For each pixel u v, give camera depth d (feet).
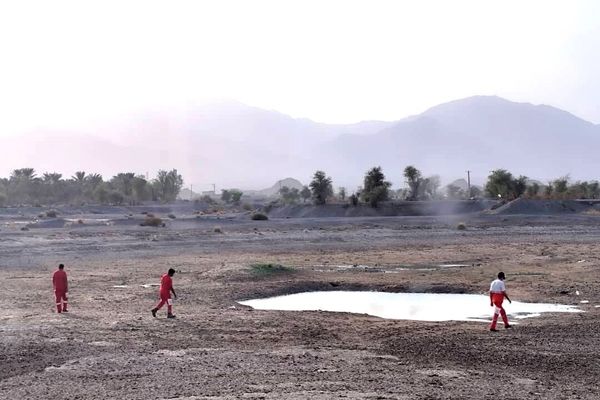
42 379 49.24
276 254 172.04
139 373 50.85
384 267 138.41
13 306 89.25
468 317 81.82
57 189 618.44
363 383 47.24
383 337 66.74
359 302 96.32
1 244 199.52
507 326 71.20
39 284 114.62
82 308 87.30
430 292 105.09
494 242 202.08
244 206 505.25
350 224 298.56
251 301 97.66
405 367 52.80
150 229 270.05
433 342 63.26
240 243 206.18
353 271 130.72
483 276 119.34
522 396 43.75
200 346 61.98
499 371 51.62
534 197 410.93
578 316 78.48
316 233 248.32
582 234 226.99
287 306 92.79
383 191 406.00
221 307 88.94
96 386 46.88
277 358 56.13
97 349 60.23
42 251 179.63
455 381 48.06
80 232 249.75
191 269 136.77
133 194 598.75
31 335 66.59
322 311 84.99
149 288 108.17
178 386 46.62
